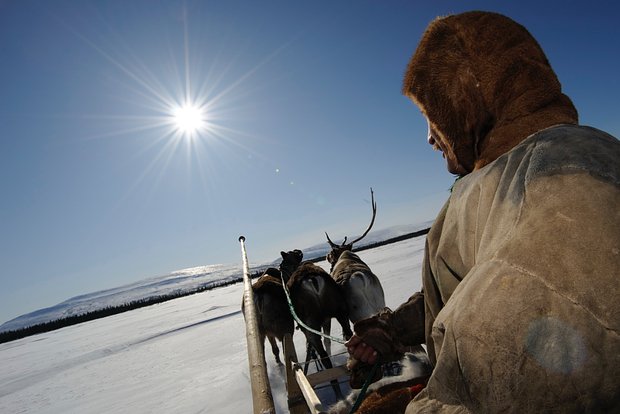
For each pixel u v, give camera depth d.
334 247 6.68
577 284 0.42
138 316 31.59
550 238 0.46
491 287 0.49
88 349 14.91
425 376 1.93
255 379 2.02
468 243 0.70
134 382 7.48
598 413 0.39
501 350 0.44
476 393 0.47
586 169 0.49
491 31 0.81
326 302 4.71
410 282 11.17
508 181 0.60
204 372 6.89
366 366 1.34
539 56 0.78
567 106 0.72
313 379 3.49
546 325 0.42
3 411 7.70
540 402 0.41
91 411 6.13
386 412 1.47
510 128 0.72
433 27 0.88
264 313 4.91
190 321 16.33
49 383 9.55
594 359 0.39
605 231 0.43
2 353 23.27
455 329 0.51
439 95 0.84
